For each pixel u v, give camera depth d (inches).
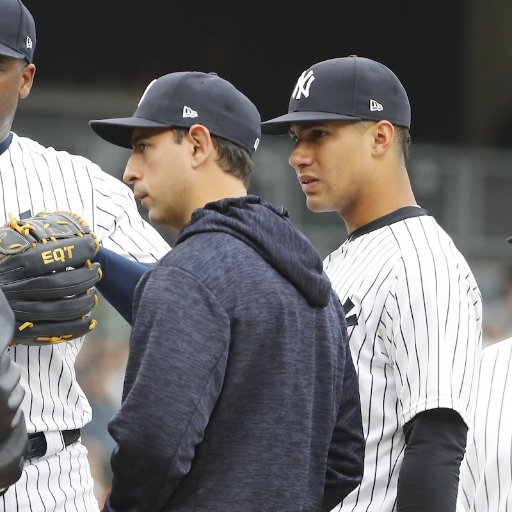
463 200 1727.4
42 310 406.3
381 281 466.6
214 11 2351.1
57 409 432.5
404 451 448.8
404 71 2463.1
